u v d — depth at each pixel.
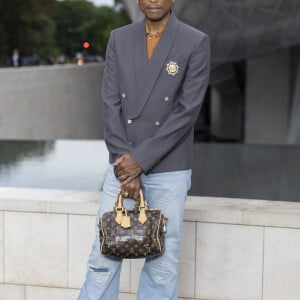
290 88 19.66
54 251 3.99
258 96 19.91
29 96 19.47
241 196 9.23
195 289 3.85
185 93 2.86
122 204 2.82
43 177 9.64
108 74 2.98
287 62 19.58
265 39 14.16
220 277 3.81
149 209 2.85
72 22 76.00
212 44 14.16
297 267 3.70
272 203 4.02
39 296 4.04
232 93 29.23
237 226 3.75
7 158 11.91
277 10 13.67
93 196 4.12
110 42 3.00
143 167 2.77
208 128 41.38
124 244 2.75
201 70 2.88
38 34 48.19
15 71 18.67
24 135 19.27
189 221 3.81
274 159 12.62
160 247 2.79
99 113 24.80
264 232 3.72
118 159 2.79
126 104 2.92
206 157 12.89
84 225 3.93
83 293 3.03
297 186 9.91
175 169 2.93
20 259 4.04
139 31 2.93
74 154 12.66
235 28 13.82
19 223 4.01
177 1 13.18
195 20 13.53
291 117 18.27
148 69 2.87
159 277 3.00
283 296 3.74
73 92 22.27
